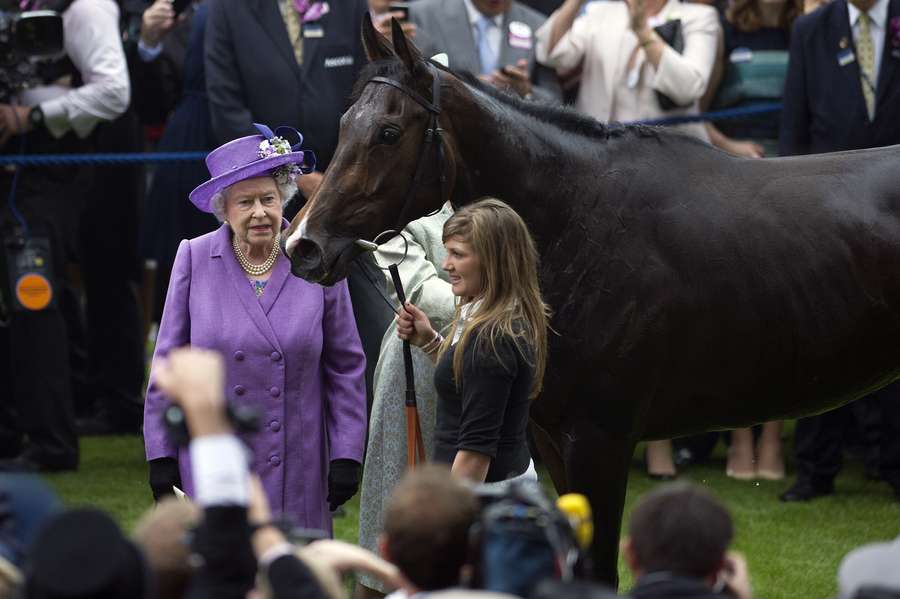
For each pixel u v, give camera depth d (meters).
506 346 10.81
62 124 20.28
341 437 12.46
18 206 20.08
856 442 22.44
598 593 6.72
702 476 21.12
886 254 13.53
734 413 13.64
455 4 21.09
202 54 21.28
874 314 13.55
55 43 19.81
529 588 7.41
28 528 7.68
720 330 13.21
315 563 7.82
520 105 13.25
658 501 7.62
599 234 13.02
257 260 12.66
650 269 13.00
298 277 12.45
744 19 21.94
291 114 19.61
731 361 13.32
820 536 17.94
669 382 13.27
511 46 21.27
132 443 22.77
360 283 18.44
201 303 12.45
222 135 19.77
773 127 22.06
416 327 12.08
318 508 12.48
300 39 19.72
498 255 11.05
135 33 22.38
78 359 24.16
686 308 13.07
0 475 7.90
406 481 7.94
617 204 13.09
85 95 20.23
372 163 12.51
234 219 12.39
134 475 20.52
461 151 12.86
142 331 23.77
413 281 14.00
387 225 12.66
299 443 12.41
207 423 7.19
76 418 23.95
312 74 19.64
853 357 13.66
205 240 12.73
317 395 12.56
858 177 13.78
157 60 22.33
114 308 23.25
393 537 7.74
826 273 13.39
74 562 6.62
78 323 24.25
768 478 20.95
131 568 6.70
